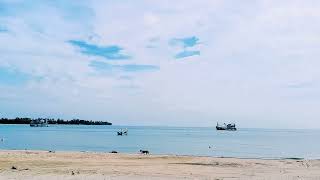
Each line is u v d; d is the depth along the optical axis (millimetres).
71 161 31891
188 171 27031
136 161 33750
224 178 23703
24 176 22547
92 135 170625
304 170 28875
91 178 22297
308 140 152625
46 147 82312
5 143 95938
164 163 32250
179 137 165125
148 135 188000
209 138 158375
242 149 87562
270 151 81562
